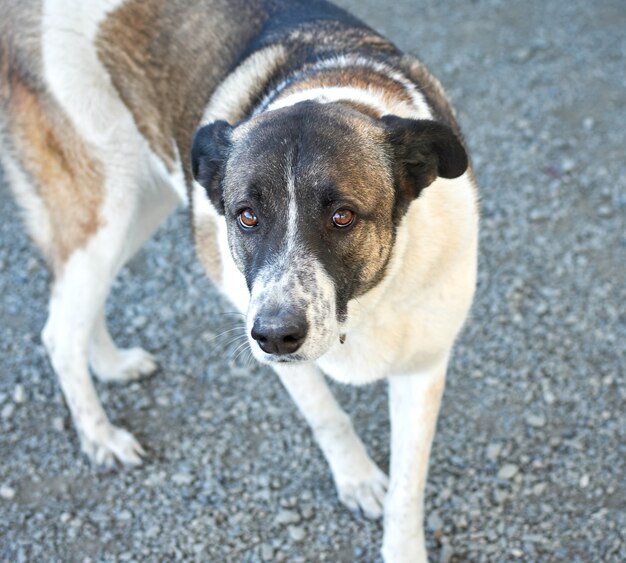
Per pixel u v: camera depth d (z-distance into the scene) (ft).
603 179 5.32
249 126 3.15
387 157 3.12
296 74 3.50
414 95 3.44
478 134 5.74
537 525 3.84
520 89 6.14
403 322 3.37
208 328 4.67
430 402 3.59
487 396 4.30
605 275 4.77
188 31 3.84
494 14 7.02
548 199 5.20
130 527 3.95
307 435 4.22
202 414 4.33
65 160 4.00
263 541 3.88
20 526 3.96
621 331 4.51
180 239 5.14
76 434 4.29
